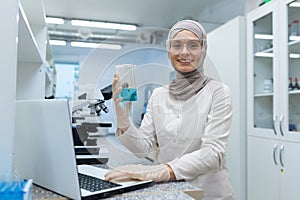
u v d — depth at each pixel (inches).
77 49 253.8
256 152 91.0
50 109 28.3
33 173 33.4
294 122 79.0
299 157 73.3
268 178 85.1
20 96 79.2
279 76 81.5
